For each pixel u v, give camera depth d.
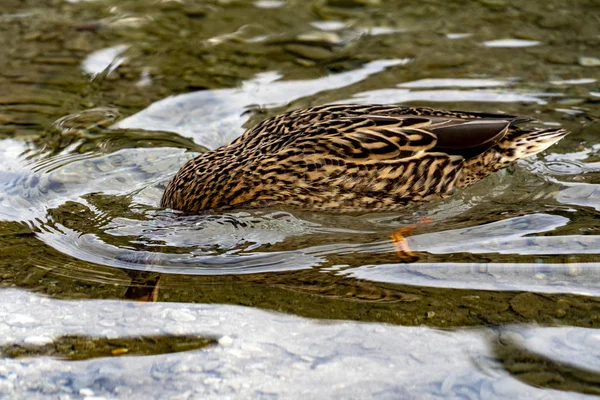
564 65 15.18
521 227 10.98
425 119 11.80
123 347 8.73
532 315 9.05
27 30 17.14
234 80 15.27
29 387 8.16
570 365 8.22
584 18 16.92
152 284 9.93
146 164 13.05
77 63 15.92
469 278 9.84
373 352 8.54
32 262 10.41
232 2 18.30
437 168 11.74
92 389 8.12
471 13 17.41
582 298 9.32
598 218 11.06
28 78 15.38
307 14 17.69
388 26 17.05
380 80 14.98
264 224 11.62
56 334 8.95
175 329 9.01
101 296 9.67
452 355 8.44
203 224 11.59
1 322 9.13
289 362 8.44
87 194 12.23
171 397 7.99
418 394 7.92
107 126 13.98
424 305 9.32
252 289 9.79
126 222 11.55
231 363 8.44
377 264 10.30
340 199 11.90
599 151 12.73
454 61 15.52
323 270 10.20
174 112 14.38
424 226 11.32
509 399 7.79
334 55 15.99
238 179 12.06
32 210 11.73
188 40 16.73
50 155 13.15
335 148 11.83
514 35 16.41
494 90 14.44
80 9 18.11
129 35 16.95
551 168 12.45
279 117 12.71
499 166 12.12
